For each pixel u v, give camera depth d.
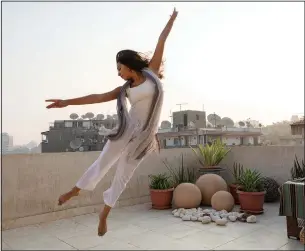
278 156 5.19
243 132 24.05
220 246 2.91
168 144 23.25
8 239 3.24
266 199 4.88
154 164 5.35
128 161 2.46
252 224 3.69
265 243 2.98
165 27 2.60
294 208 3.02
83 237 3.29
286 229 3.46
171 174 5.55
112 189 2.52
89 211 4.44
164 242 3.06
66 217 4.20
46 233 3.46
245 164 5.54
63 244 3.05
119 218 4.09
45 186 4.08
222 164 5.82
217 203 4.31
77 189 2.39
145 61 2.47
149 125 2.39
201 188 4.84
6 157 3.76
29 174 3.95
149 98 2.34
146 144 2.43
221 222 3.66
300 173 4.59
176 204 4.59
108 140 2.42
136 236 3.28
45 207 4.06
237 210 4.50
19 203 3.82
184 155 5.80
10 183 3.76
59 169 4.24
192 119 23.73
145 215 4.26
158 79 2.38
